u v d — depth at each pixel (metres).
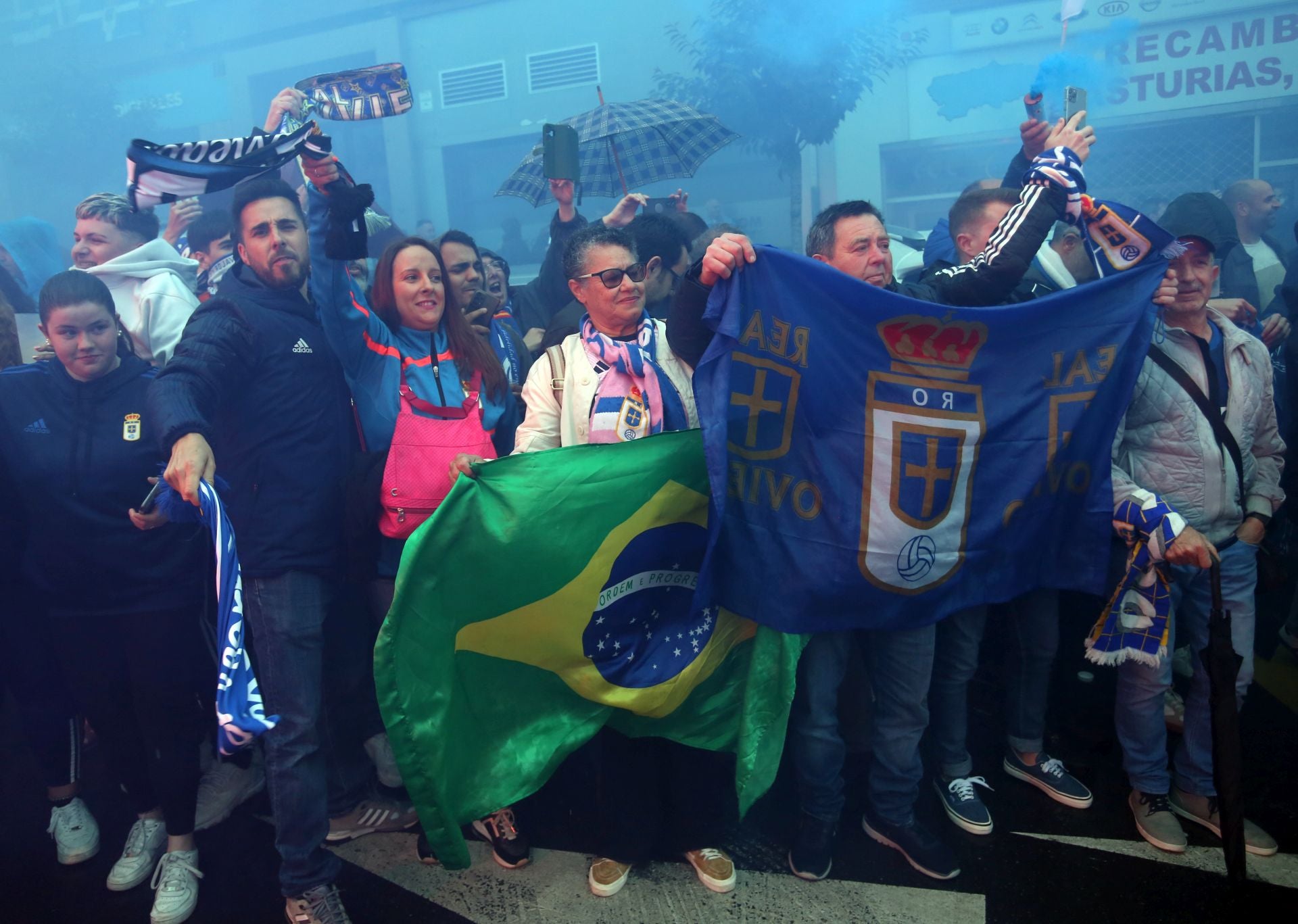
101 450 2.71
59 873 2.95
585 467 2.38
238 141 2.23
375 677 2.25
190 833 2.79
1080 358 2.56
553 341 3.31
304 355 2.61
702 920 2.54
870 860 2.77
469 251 3.35
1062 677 3.28
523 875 2.78
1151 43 12.66
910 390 2.45
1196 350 2.73
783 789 3.15
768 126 10.02
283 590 2.52
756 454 2.42
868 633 2.67
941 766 2.97
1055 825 2.90
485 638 2.43
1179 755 2.90
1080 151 2.60
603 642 2.49
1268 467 2.84
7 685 2.91
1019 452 2.54
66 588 2.72
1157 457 2.74
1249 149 12.55
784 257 2.36
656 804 2.69
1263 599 4.62
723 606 2.55
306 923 2.51
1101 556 2.66
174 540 2.73
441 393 2.72
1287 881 2.61
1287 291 3.88
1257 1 12.16
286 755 2.49
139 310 3.38
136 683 2.72
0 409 2.75
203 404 2.33
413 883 2.76
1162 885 2.61
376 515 2.63
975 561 2.56
